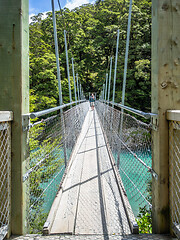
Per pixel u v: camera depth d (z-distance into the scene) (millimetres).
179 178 909
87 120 8461
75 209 1468
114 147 2730
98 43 22344
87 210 1466
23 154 990
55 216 1381
